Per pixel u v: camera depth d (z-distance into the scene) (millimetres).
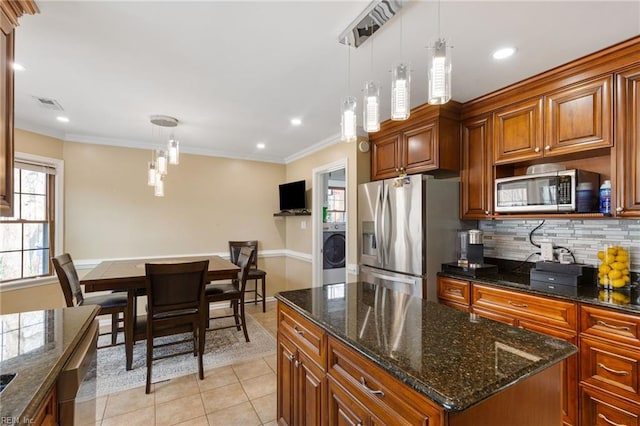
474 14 1583
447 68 1338
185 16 1623
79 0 1493
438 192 2842
